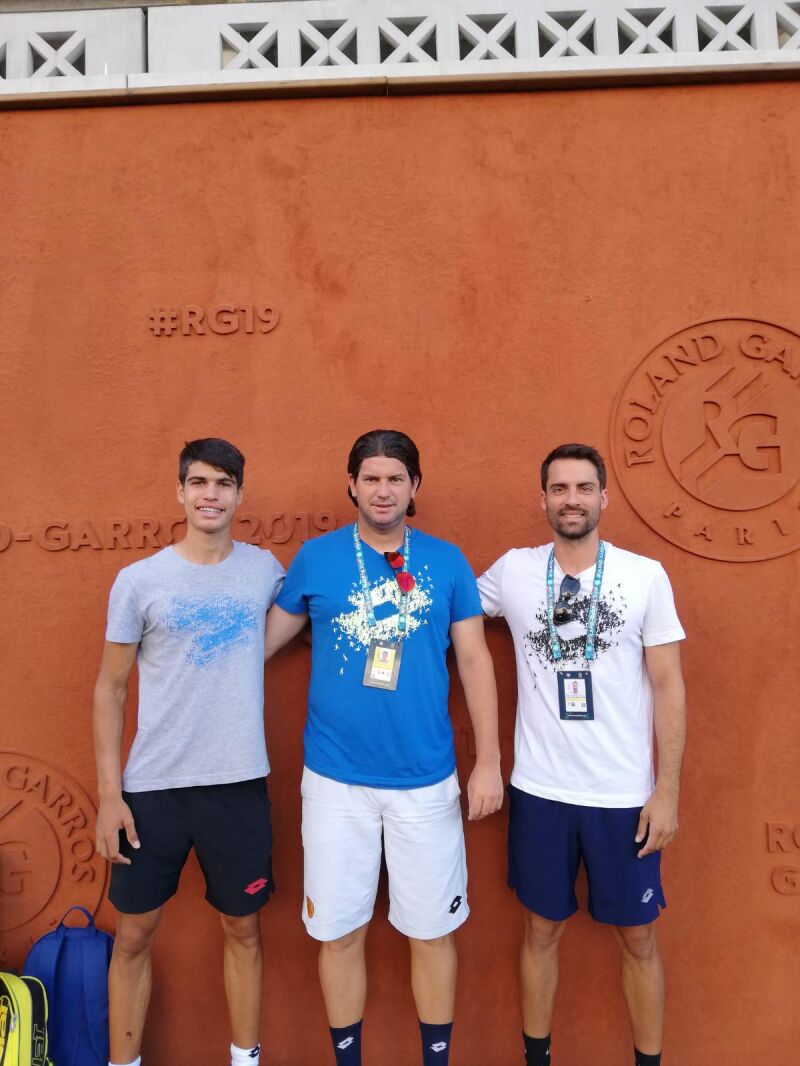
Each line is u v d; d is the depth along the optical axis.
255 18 2.52
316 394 2.43
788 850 2.36
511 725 2.40
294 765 2.40
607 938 2.38
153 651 2.04
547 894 2.08
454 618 2.11
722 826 2.37
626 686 2.04
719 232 2.42
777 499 2.39
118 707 2.04
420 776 2.02
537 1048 2.20
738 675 2.39
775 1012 2.35
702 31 2.63
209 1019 2.39
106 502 2.42
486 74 2.38
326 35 2.61
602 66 2.37
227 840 2.06
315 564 2.10
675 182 2.43
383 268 2.44
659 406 2.42
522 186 2.44
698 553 2.40
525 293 2.44
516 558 2.21
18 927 2.39
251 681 2.07
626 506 2.42
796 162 2.42
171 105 2.44
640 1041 2.17
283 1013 2.39
